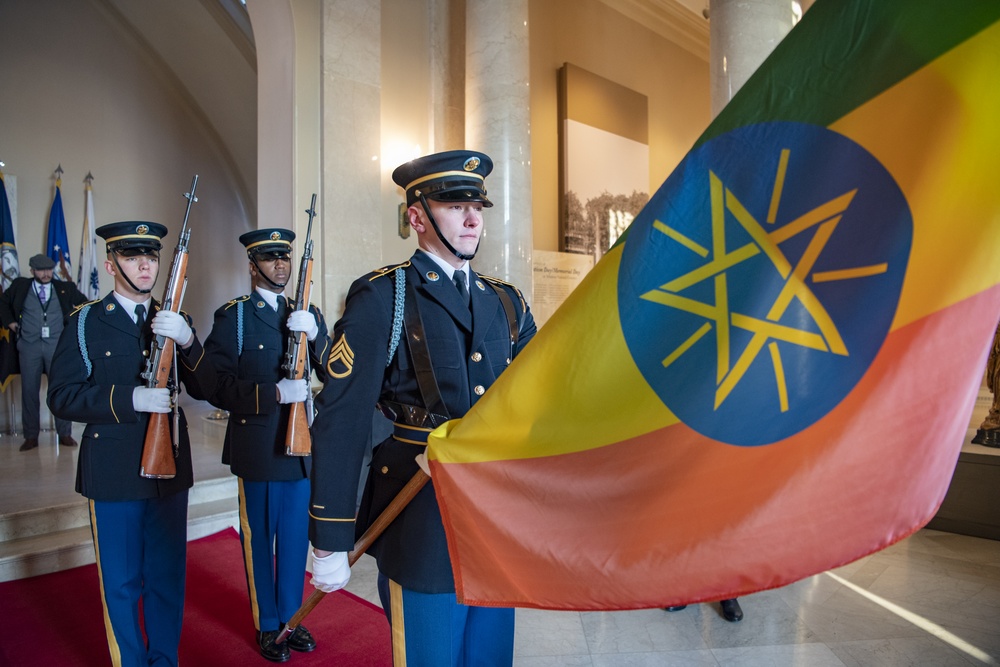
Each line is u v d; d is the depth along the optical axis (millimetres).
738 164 1075
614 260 1198
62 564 3760
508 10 5648
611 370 1166
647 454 1113
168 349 2477
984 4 917
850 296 977
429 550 1501
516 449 1242
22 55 7648
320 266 5152
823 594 3432
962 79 923
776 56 1076
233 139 9359
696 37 9094
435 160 1612
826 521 968
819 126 1021
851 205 985
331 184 5195
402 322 1582
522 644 2914
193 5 8328
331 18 5227
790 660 2736
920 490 941
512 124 5625
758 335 1027
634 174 8094
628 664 2723
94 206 8141
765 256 1036
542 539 1190
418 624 1513
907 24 967
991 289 921
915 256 946
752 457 1017
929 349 941
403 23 5930
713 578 1034
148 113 8727
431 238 1656
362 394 1504
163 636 2490
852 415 963
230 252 9680
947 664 2686
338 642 2900
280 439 2885
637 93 8180
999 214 912
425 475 1443
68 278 7621
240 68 8930
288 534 2893
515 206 5625
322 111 5195
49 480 4762
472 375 1601
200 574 3684
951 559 3957
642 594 1093
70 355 2445
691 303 1096
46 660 2725
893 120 966
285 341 3135
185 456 2588
